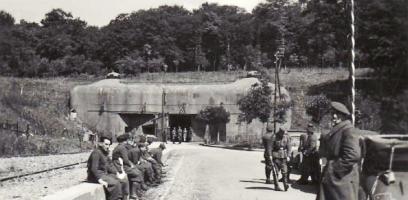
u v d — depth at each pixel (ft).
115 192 34.71
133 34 413.39
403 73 206.59
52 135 185.78
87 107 255.70
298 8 429.38
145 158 57.21
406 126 133.59
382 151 26.27
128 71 376.48
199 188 54.90
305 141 61.77
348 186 23.88
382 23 211.82
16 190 54.44
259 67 259.80
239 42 432.25
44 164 90.68
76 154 125.39
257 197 47.03
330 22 258.78
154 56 408.05
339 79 270.67
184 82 262.67
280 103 175.52
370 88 231.09
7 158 104.42
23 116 198.49
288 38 388.37
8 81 266.36
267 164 56.49
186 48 432.25
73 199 27.35
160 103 251.80
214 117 235.81
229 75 294.05
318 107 180.65
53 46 412.16
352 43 35.83
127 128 255.91
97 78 308.19
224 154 126.62
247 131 234.58
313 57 361.92
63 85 277.03
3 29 400.88
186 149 154.51
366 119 134.00
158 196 48.73
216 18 436.76
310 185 56.29
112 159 41.93
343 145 24.08
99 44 421.18
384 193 25.84
